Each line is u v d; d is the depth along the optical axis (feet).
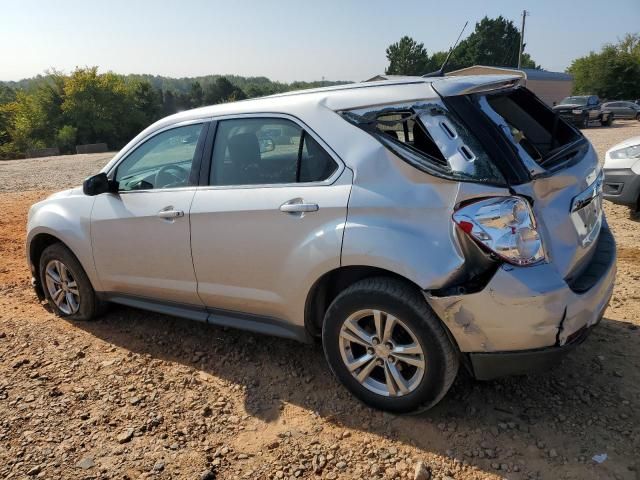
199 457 9.05
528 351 8.45
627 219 22.71
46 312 15.53
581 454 8.59
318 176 9.85
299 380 11.28
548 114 11.17
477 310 8.34
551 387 10.49
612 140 65.87
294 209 9.78
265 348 12.70
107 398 10.86
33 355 12.83
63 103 208.03
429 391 9.08
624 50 211.61
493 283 8.18
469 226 8.23
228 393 10.95
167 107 341.82
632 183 21.63
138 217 12.21
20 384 11.49
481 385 10.61
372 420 9.75
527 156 8.55
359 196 9.21
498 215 8.09
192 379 11.48
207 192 11.25
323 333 10.07
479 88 9.37
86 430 9.84
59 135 199.82
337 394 10.64
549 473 8.23
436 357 8.83
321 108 10.00
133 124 226.99
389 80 10.36
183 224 11.46
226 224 10.77
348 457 8.87
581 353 11.69
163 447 9.32
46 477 8.68
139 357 12.57
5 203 35.35
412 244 8.63
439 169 8.59
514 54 249.55
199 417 10.16
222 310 11.70
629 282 15.51
